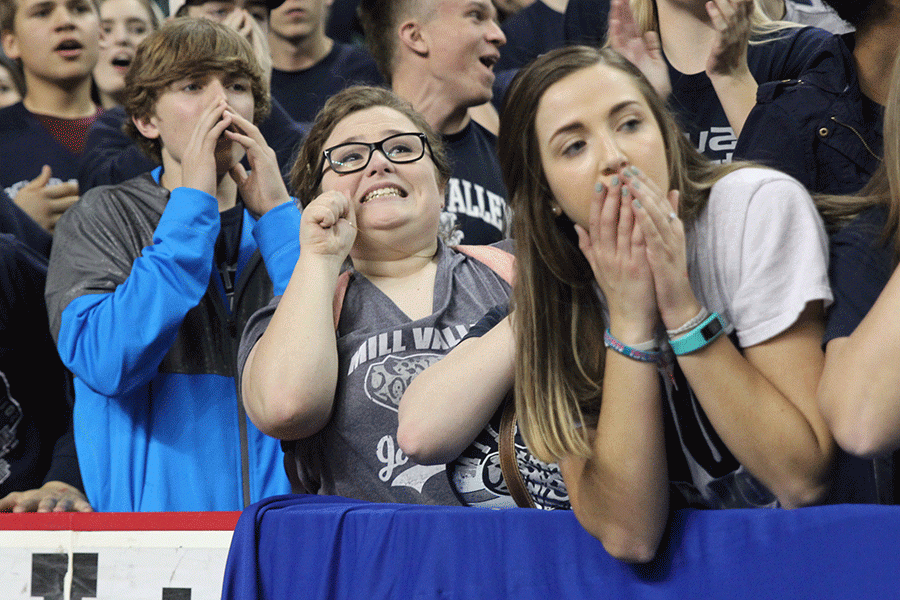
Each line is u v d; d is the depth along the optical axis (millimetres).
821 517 3137
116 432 6672
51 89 8891
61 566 5027
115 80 9078
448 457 4480
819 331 3662
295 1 8594
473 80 8328
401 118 6125
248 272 7246
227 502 6676
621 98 3867
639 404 3514
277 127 8578
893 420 3219
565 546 3617
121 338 6469
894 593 2953
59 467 7188
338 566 3994
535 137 4012
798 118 6258
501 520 3732
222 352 7016
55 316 6992
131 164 8742
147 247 6801
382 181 5816
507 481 4414
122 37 9055
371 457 5113
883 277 3547
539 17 8773
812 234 3688
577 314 4043
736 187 3850
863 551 3033
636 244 3535
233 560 4121
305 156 6324
